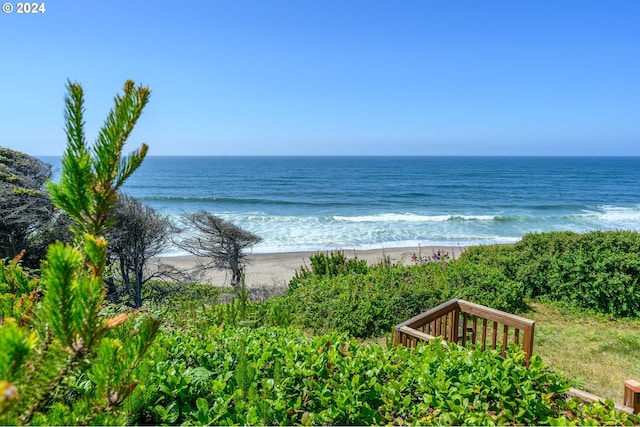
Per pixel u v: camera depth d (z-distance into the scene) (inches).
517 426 129.1
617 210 1772.9
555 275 388.5
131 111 59.3
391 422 124.4
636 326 336.5
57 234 462.6
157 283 602.2
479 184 3193.9
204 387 127.5
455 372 150.2
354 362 147.6
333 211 1752.0
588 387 238.1
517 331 207.9
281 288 632.4
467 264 425.7
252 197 2336.4
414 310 344.2
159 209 1748.3
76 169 56.3
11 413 46.1
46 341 53.3
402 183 3294.8
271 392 125.5
